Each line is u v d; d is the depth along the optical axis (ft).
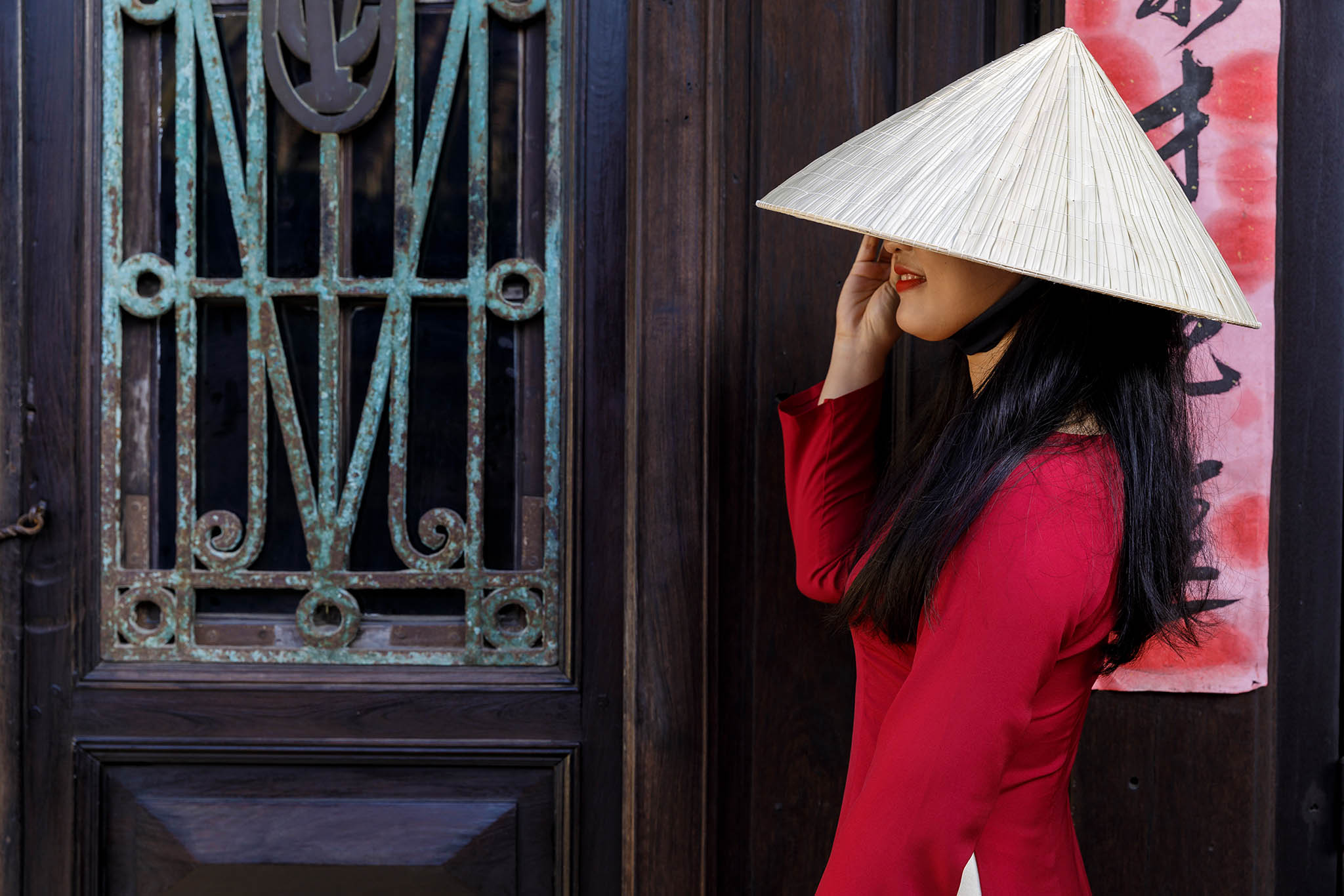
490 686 4.17
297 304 4.20
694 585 3.88
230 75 4.19
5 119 4.08
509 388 4.25
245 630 4.19
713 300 3.85
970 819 2.10
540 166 4.22
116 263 4.16
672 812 3.89
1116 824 3.84
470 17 4.16
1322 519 3.88
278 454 4.23
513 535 4.25
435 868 4.13
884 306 3.21
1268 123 3.70
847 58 3.86
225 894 4.15
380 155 4.21
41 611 4.15
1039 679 2.14
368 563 4.22
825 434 3.22
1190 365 3.75
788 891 3.91
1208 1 3.68
